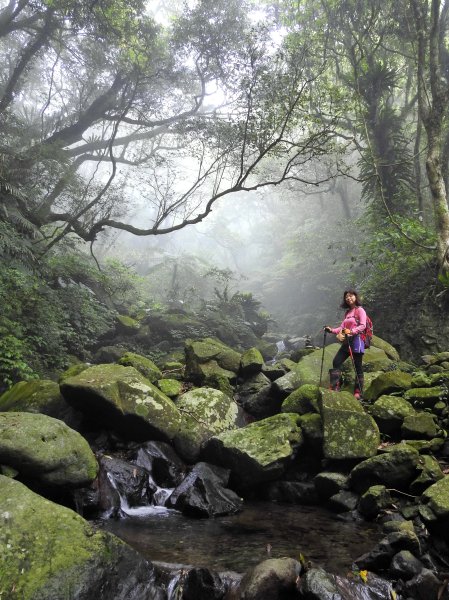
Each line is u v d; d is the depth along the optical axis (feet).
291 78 32.65
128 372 20.90
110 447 19.43
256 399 24.09
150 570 10.32
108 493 15.42
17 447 12.92
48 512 10.05
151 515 15.35
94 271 43.75
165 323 43.11
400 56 52.60
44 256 35.27
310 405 20.40
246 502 17.28
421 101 35.01
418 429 17.30
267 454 17.63
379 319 36.52
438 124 33.55
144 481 16.99
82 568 9.16
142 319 44.75
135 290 59.67
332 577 10.14
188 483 16.80
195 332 42.93
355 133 45.24
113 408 18.67
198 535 13.35
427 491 13.47
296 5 53.93
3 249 28.43
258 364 27.04
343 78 44.93
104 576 9.38
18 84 53.52
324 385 23.70
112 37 50.34
